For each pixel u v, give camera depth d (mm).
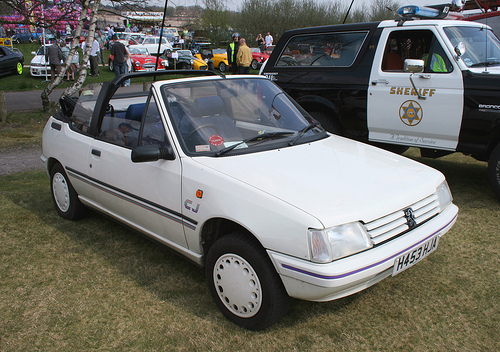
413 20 5430
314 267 2359
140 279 3465
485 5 9258
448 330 2797
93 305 3115
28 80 19422
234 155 3127
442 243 4012
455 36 5215
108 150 3715
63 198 4617
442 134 5102
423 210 2859
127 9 10562
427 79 5121
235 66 15180
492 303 3070
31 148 8344
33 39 18375
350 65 5848
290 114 3824
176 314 3002
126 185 3525
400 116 5391
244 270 2715
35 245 4074
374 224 2559
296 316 2959
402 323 2877
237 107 3605
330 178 2854
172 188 3109
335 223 2428
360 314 2982
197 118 3332
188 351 2637
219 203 2773
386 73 5480
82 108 4281
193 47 32875
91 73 20500
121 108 4410
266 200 2584
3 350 2654
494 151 4762
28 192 5645
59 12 11078
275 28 39500
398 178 2982
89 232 4367
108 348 2674
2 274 3551
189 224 3008
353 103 5773
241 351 2623
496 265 3590
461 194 5230
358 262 2406
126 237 4246
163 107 3320
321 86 6043
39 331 2832
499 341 2684
